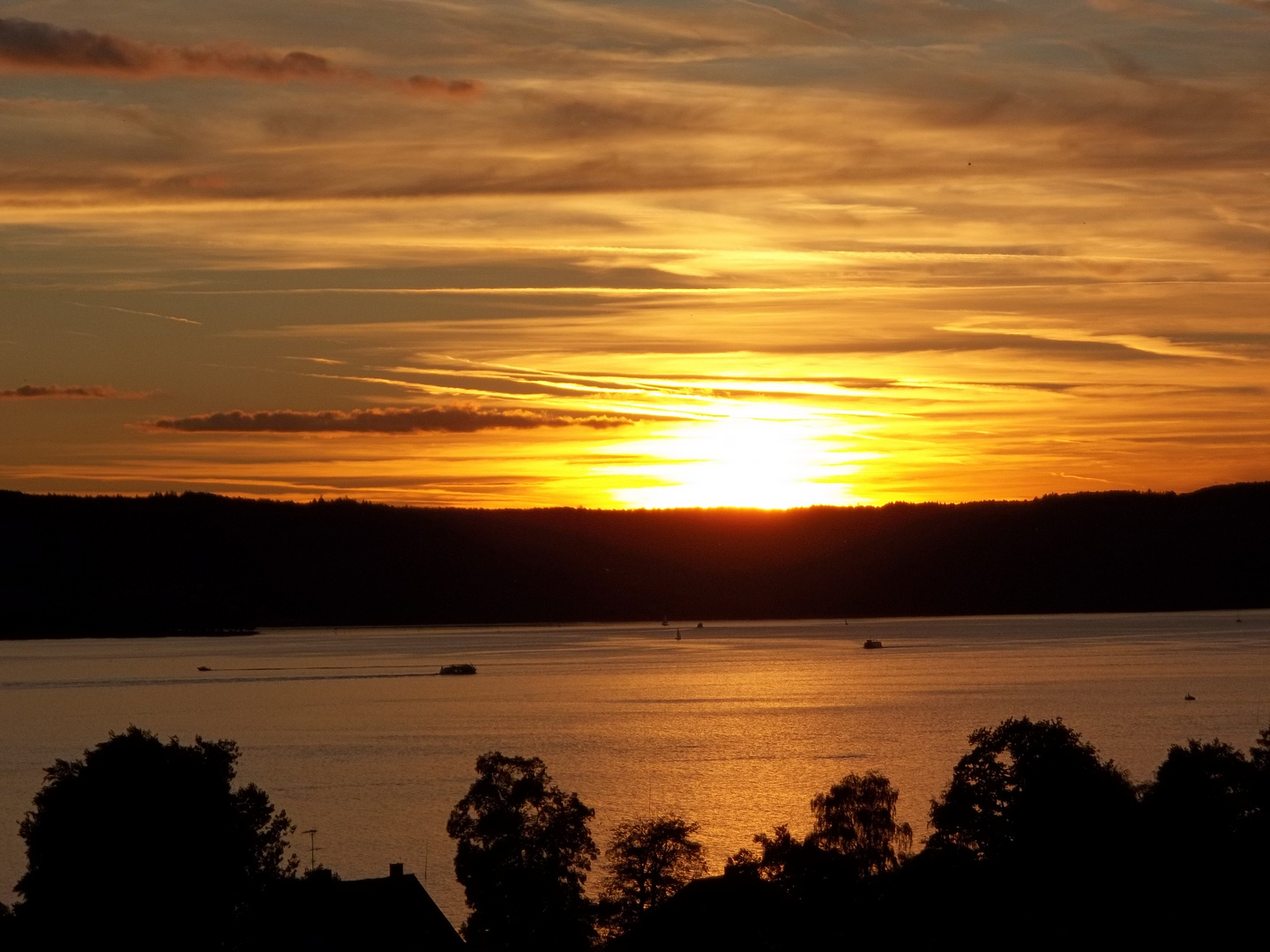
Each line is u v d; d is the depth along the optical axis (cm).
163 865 7825
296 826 15588
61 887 7781
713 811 16112
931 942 7569
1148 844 7969
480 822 8756
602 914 8688
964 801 8281
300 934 7900
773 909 7900
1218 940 7231
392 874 8344
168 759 8169
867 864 8331
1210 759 8475
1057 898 7675
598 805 16688
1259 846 7888
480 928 8594
